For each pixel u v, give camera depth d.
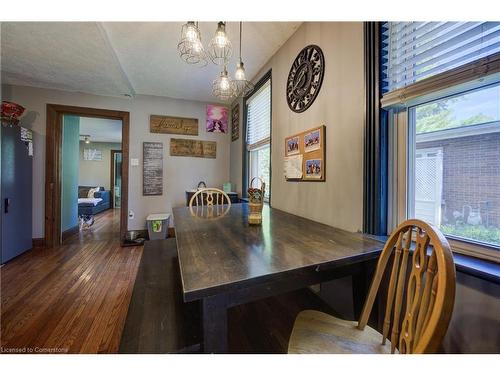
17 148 2.72
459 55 0.95
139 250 3.11
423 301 0.63
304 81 1.91
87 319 1.58
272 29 2.03
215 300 0.73
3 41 2.08
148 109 3.67
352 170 1.43
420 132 1.15
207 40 2.09
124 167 3.55
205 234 1.23
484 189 0.91
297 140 2.00
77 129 4.04
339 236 1.22
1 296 1.88
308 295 1.80
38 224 3.14
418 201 1.16
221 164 4.11
